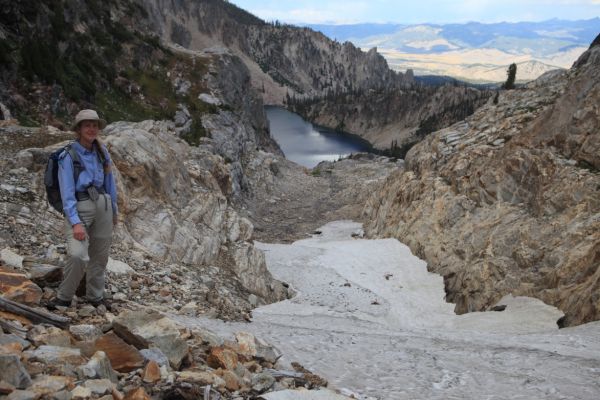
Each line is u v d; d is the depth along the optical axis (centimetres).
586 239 2211
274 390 595
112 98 7256
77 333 638
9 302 628
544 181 2853
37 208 1469
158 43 9906
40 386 432
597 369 898
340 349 982
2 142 1886
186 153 3234
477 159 3772
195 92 9181
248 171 8756
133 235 1877
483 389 749
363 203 7044
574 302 1906
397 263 3488
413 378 793
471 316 2269
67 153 761
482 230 3084
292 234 5869
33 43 5419
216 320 1195
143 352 586
